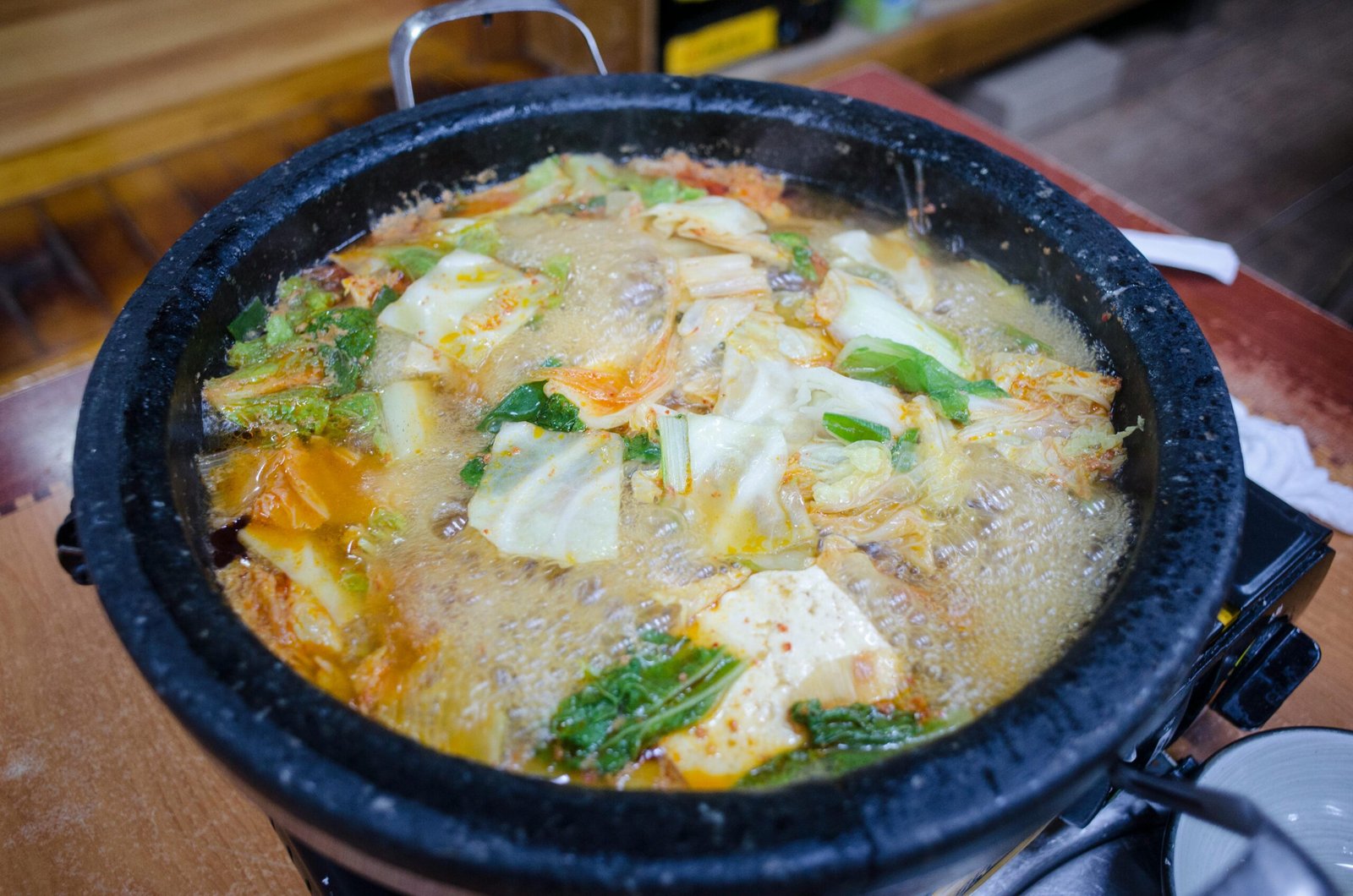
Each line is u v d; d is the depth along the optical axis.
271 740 0.23
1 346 0.70
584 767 0.28
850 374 0.38
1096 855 0.36
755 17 0.93
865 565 0.31
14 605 0.43
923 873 0.23
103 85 0.79
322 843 0.24
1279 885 0.21
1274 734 0.34
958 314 0.41
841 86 0.73
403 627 0.30
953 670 0.29
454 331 0.38
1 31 0.72
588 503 0.32
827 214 0.47
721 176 0.47
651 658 0.30
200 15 0.80
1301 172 1.17
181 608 0.26
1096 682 0.25
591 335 0.38
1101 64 1.28
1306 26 1.46
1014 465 0.34
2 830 0.37
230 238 0.37
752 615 0.30
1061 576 0.31
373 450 0.35
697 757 0.28
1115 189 1.14
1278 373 0.52
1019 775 0.23
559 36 0.93
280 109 0.88
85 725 0.40
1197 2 1.47
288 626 0.31
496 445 0.34
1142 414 0.33
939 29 1.05
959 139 0.43
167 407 0.31
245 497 0.33
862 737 0.28
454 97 0.45
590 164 0.47
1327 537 0.35
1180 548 0.27
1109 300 0.36
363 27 0.89
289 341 0.38
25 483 0.47
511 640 0.30
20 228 0.78
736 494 0.33
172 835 0.37
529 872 0.22
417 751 0.24
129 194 0.81
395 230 0.44
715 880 0.22
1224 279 0.57
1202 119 1.26
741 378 0.36
